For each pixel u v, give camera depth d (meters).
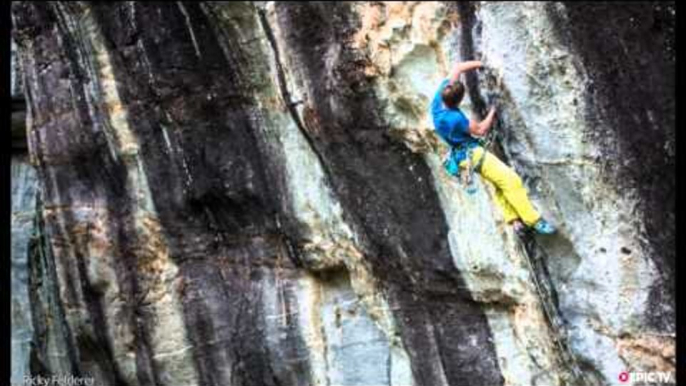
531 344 13.70
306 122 15.26
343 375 15.83
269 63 15.51
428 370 14.91
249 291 16.72
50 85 18.33
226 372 16.92
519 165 13.09
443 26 13.73
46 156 18.59
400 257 14.84
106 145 17.64
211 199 16.81
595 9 12.60
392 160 14.65
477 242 14.00
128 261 17.75
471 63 12.54
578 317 12.95
